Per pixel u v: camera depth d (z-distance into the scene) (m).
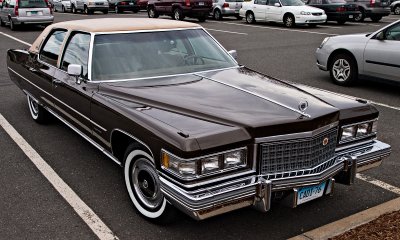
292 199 3.37
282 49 13.72
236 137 3.19
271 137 3.28
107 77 4.43
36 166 5.04
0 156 5.33
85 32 4.85
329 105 3.72
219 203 3.08
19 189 4.48
